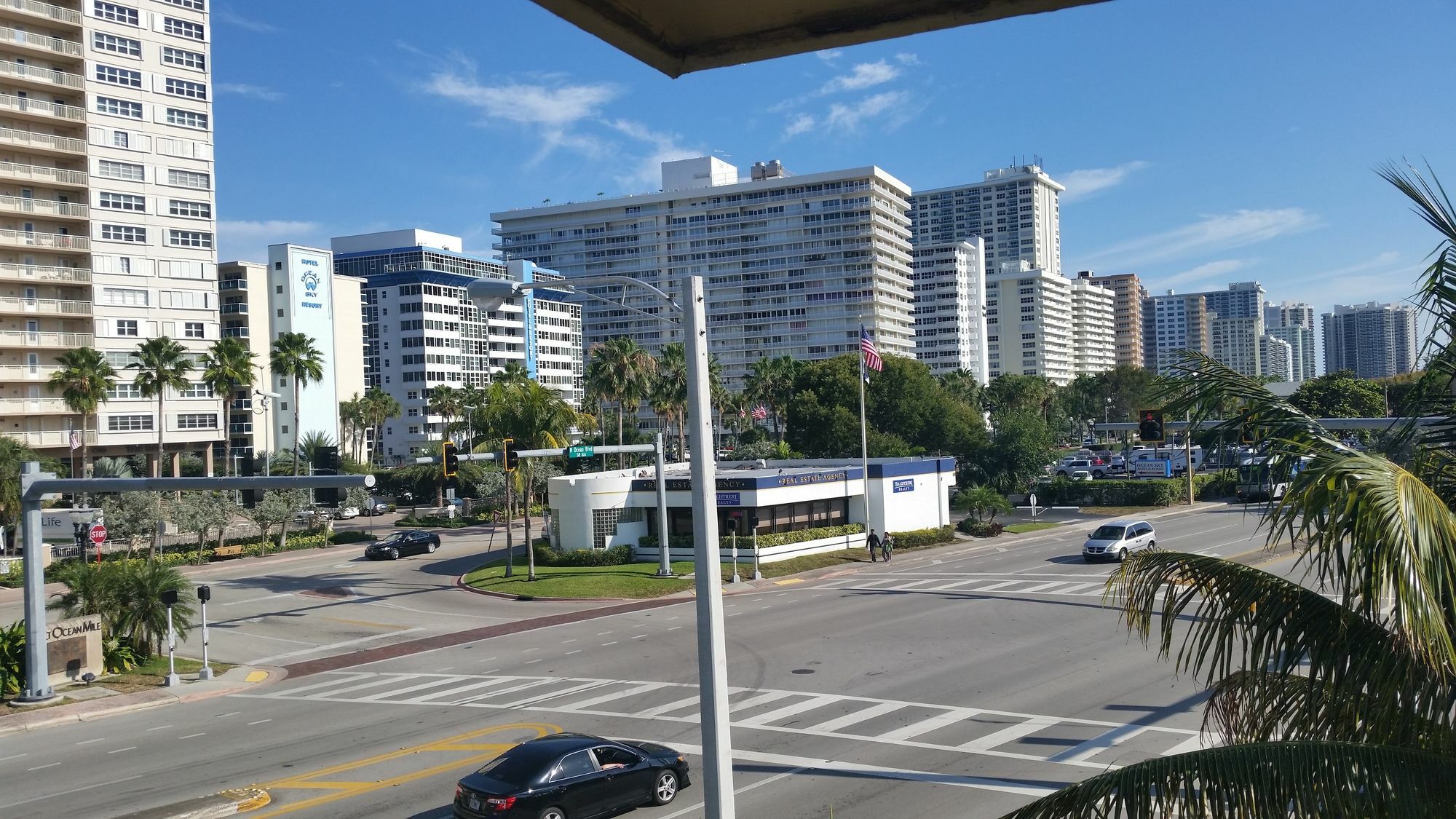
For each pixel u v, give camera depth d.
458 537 67.50
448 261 165.00
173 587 30.78
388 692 25.20
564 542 50.56
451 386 159.62
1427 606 5.14
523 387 47.94
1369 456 5.90
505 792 14.01
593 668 26.50
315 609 40.12
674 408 101.00
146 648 30.38
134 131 78.94
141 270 79.56
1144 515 66.38
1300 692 7.68
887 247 178.75
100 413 77.81
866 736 18.36
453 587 44.66
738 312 179.50
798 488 49.56
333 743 20.09
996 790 15.12
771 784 15.79
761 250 178.75
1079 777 15.59
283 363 83.19
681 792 16.14
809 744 17.98
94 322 77.19
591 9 3.37
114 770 18.91
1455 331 7.14
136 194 79.19
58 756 20.39
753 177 190.88
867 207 173.12
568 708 21.88
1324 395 91.44
